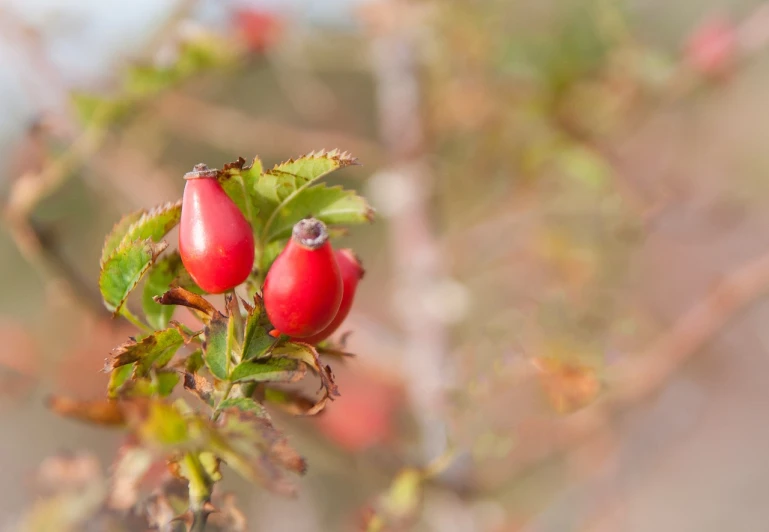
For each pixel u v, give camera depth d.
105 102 0.54
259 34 0.66
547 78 0.70
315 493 0.77
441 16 0.68
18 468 0.90
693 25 0.96
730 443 1.13
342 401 0.66
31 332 0.66
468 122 0.71
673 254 0.88
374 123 1.02
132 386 0.33
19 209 0.51
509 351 0.50
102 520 0.37
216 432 0.30
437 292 0.64
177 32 0.57
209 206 0.32
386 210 0.69
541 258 0.69
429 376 0.61
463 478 0.56
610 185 0.69
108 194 0.69
